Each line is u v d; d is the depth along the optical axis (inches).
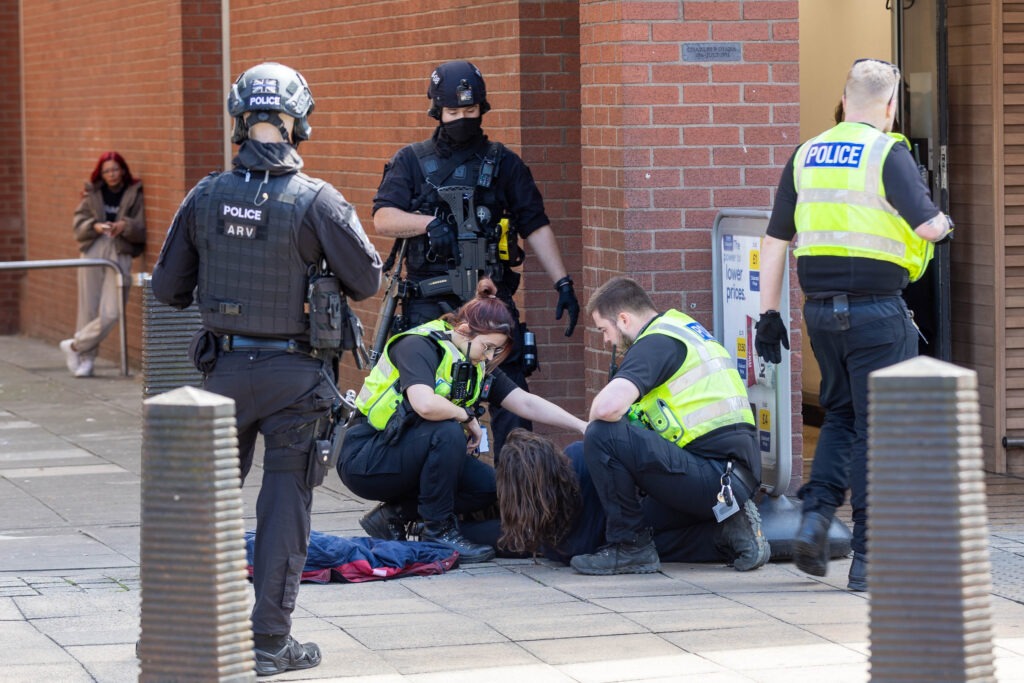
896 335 856.3
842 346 865.5
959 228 1277.1
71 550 1070.4
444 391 1016.2
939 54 1253.1
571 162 1286.9
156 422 598.2
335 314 706.8
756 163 1108.5
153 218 2073.1
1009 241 1245.1
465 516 1049.5
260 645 722.8
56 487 1343.5
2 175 2655.0
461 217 1106.7
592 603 876.6
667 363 948.6
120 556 1047.0
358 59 1569.9
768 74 1106.7
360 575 949.2
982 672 549.0
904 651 549.6
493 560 1016.9
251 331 711.1
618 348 982.4
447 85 1097.4
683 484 941.2
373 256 722.2
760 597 884.0
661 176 1098.1
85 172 2338.8
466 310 1024.9
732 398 960.9
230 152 1937.7
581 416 1311.5
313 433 723.4
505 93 1298.0
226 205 709.3
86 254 2097.7
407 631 812.0
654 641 781.9
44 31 2506.2
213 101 1943.9
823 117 1547.7
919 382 548.4
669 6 1090.1
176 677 598.2
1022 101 1235.2
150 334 1195.9
